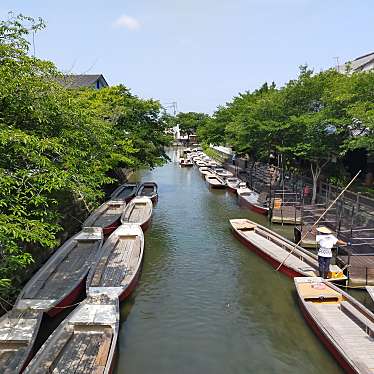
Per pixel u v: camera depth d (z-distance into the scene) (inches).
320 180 797.2
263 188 963.3
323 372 305.6
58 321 365.1
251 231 643.5
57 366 278.4
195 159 2032.5
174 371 306.5
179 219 780.6
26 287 380.5
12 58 297.9
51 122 344.8
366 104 514.0
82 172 379.6
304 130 720.3
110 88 924.6
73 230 633.6
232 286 464.1
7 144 264.4
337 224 597.0
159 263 538.0
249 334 360.8
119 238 565.0
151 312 401.4
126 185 1053.8
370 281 425.7
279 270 497.4
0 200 238.5
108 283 415.5
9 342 293.0
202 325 376.8
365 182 824.3
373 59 922.7
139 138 926.4
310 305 369.1
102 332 319.0
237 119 1000.2
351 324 340.2
